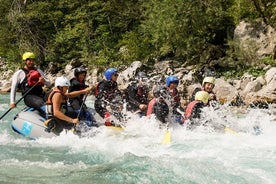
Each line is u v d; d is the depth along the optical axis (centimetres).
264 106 1306
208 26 1898
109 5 2475
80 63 2348
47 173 551
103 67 2177
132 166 561
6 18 2506
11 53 2489
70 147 698
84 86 862
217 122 796
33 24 2566
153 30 1947
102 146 695
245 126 837
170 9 1841
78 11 2495
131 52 2175
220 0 1930
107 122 825
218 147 663
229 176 516
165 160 582
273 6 1855
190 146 671
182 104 1332
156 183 500
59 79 773
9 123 984
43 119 823
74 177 533
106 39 2442
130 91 898
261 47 1756
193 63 1914
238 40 1812
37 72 855
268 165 558
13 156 646
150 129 791
